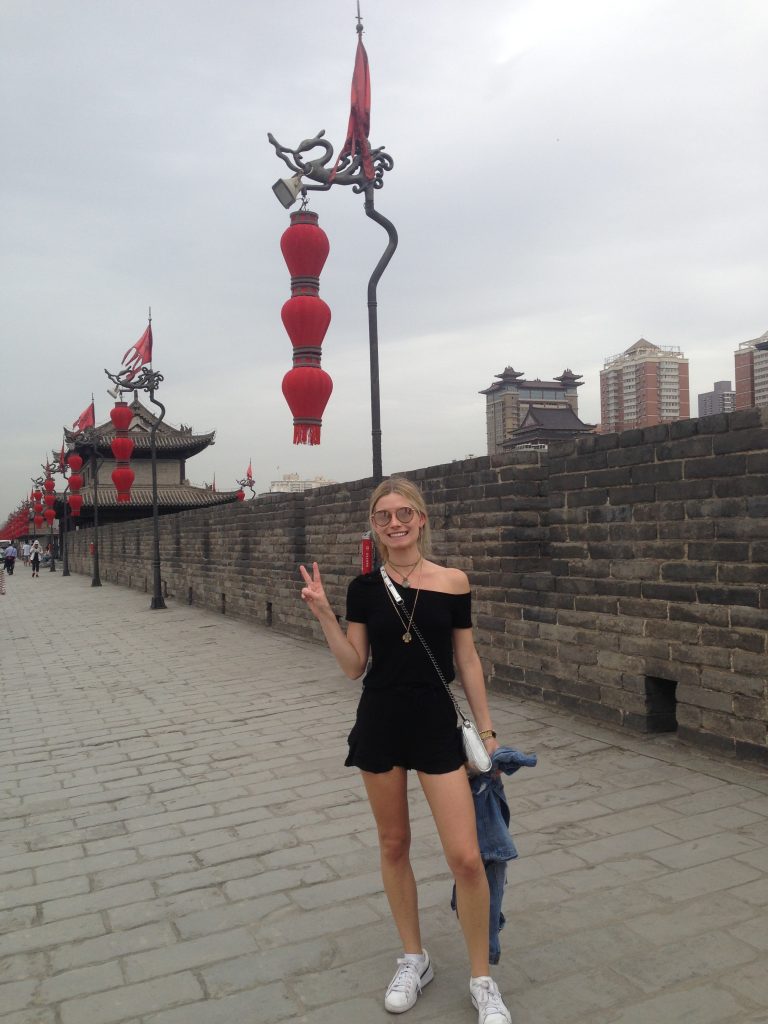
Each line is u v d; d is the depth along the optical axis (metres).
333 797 5.38
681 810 4.58
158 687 10.05
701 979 2.93
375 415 8.28
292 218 7.38
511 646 7.81
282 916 3.70
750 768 5.19
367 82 7.82
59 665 12.48
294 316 7.31
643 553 6.13
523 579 7.58
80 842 4.88
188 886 4.11
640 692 6.19
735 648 5.35
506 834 2.88
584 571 6.78
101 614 20.77
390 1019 2.84
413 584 2.92
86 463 50.56
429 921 3.53
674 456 5.82
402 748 2.84
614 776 5.25
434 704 2.82
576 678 6.91
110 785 6.04
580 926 3.36
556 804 4.80
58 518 66.62
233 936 3.54
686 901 3.52
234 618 17.64
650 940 3.22
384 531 2.93
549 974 3.03
